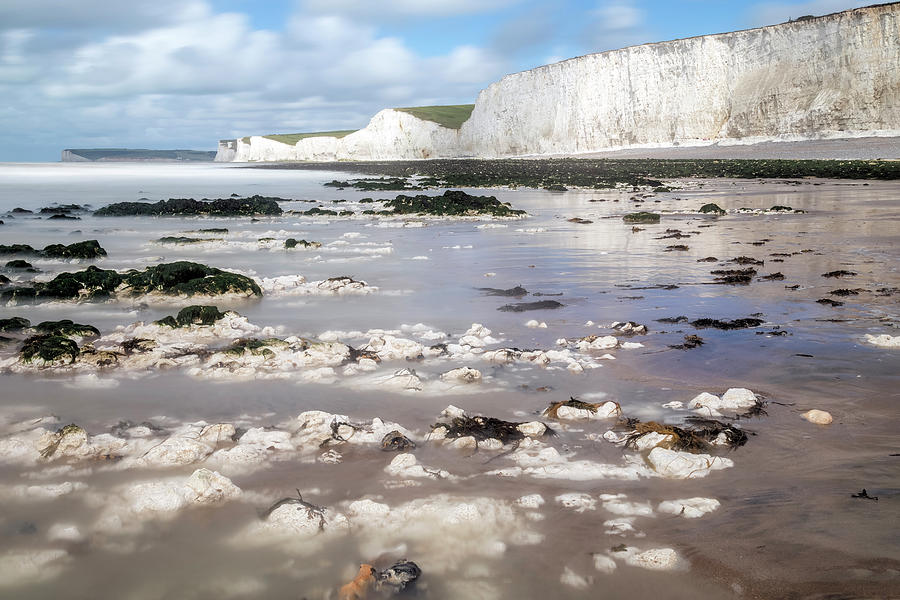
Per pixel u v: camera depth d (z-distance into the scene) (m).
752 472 5.64
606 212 30.94
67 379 8.18
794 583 4.09
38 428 6.54
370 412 7.11
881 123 81.25
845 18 83.50
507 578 4.19
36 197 41.69
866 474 5.54
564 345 9.58
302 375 8.29
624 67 104.75
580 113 109.50
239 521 4.89
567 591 4.05
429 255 18.44
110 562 4.38
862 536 4.57
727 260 16.92
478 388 7.82
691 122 98.50
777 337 9.84
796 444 6.19
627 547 4.50
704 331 10.24
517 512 5.00
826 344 9.44
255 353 8.84
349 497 5.26
